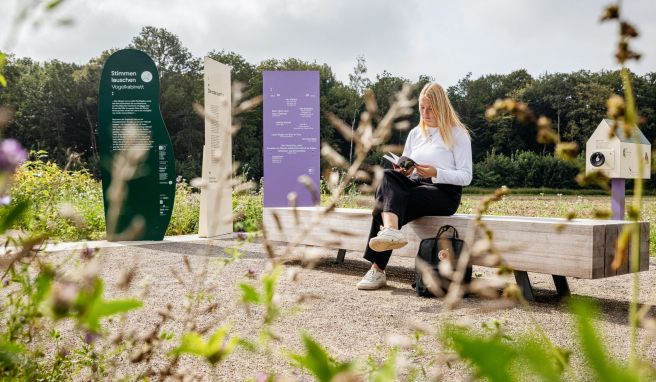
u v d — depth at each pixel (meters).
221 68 9.04
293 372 2.67
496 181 36.31
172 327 3.44
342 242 5.33
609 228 4.13
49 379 1.75
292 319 3.75
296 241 0.80
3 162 0.62
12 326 1.04
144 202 8.28
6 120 0.64
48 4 0.55
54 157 50.88
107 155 8.14
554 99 50.31
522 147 50.44
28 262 1.00
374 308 4.18
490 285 0.68
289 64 48.88
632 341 0.47
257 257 6.50
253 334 3.30
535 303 4.38
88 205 10.12
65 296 0.46
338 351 3.02
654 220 10.34
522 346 0.30
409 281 5.35
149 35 56.00
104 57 55.41
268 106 10.31
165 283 4.93
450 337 0.31
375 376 0.54
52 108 52.25
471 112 53.22
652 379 0.29
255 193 12.09
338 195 0.77
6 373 0.99
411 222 5.08
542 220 4.77
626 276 5.72
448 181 4.86
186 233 10.05
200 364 2.77
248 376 2.62
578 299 0.29
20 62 50.69
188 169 45.62
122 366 2.59
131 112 8.26
